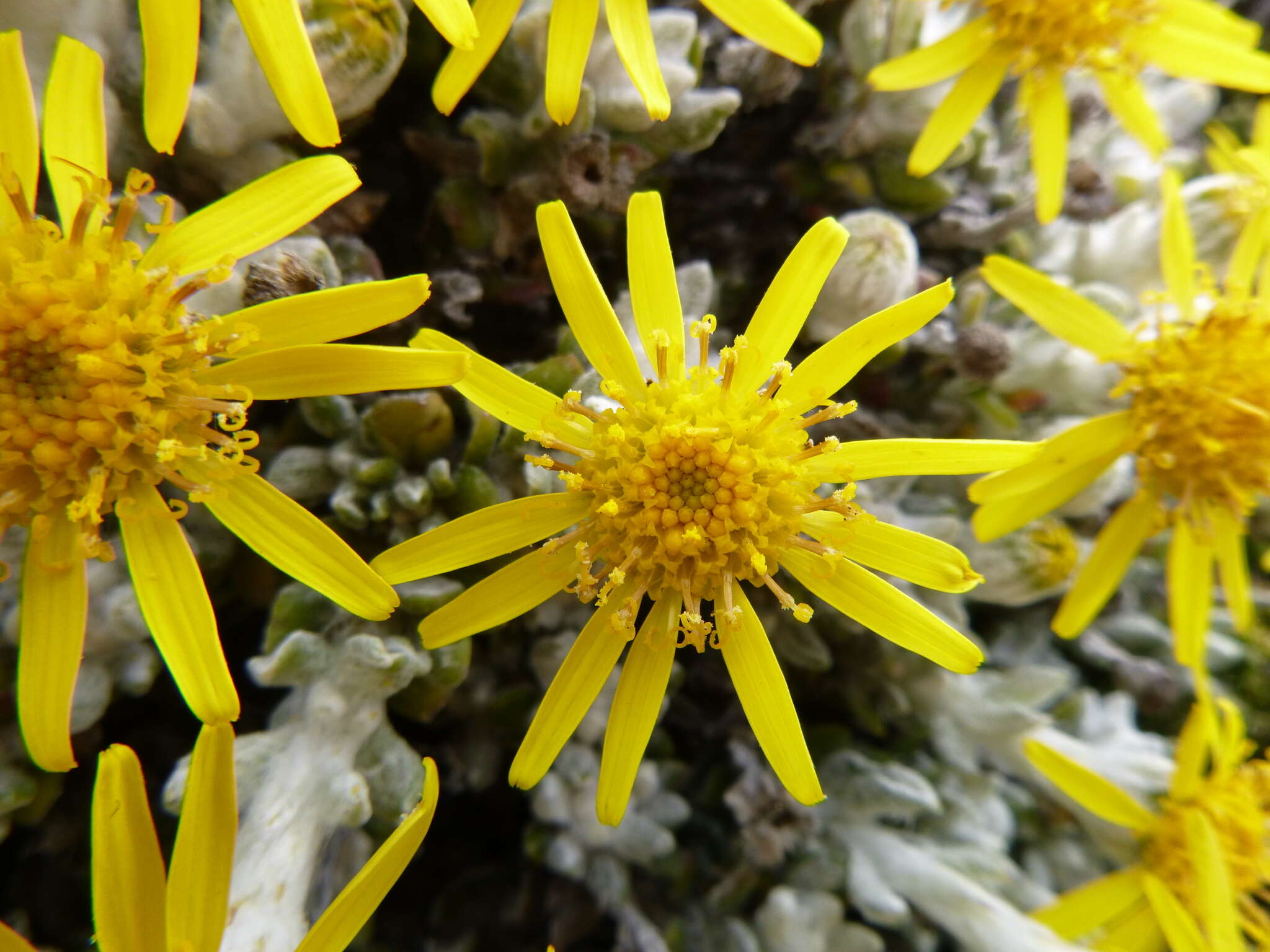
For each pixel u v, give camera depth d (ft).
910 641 0.15
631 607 0.15
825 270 0.15
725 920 0.20
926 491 0.23
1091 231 0.24
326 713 0.16
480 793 0.20
